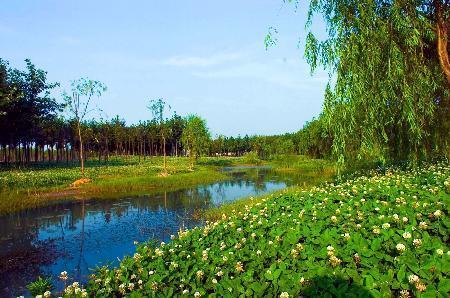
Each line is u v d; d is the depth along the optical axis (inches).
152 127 3321.9
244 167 2738.7
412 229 225.1
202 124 2277.3
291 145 2977.4
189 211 855.1
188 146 2250.2
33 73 1878.7
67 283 427.2
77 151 3223.4
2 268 487.8
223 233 339.0
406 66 458.6
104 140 3117.6
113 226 725.9
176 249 305.4
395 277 176.4
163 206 937.5
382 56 456.1
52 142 2704.2
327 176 1408.7
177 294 207.3
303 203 410.0
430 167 580.4
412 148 565.9
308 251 221.8
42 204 980.6
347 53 451.5
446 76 456.1
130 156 3730.3
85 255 541.6
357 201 355.6
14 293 404.8
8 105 1628.9
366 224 262.2
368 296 160.6
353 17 459.2
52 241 624.7
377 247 207.9
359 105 465.1
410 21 449.4
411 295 163.3
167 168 2041.1
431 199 307.0
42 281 280.7
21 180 1298.0
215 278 226.1
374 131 492.7
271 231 295.7
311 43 488.1
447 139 575.8
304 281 183.8
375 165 935.0
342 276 179.9
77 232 684.1
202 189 1289.4
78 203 996.6
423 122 507.2
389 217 262.2
